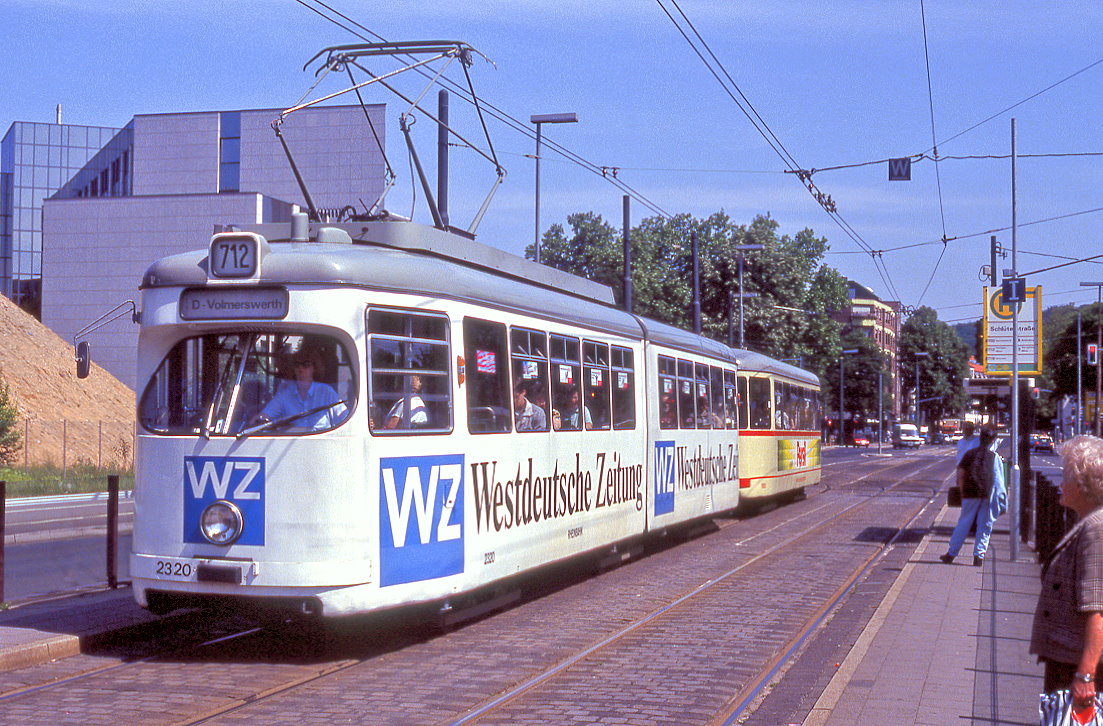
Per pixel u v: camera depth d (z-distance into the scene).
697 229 68.25
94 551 18.23
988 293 19.08
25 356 50.28
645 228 69.25
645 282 64.88
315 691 8.35
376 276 9.91
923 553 17.52
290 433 9.46
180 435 9.71
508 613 12.15
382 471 9.70
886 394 122.19
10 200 102.19
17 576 14.97
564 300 13.90
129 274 60.25
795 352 64.75
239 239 9.72
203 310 9.79
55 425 46.50
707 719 7.67
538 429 12.65
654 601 12.98
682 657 9.75
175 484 9.66
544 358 12.96
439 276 10.73
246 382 9.73
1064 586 4.93
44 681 8.49
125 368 60.16
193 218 59.50
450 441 10.64
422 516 10.17
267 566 9.32
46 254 60.59
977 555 15.84
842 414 110.25
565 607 12.55
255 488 9.43
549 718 7.62
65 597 12.19
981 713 7.51
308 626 10.83
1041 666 9.02
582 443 14.05
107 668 9.02
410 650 10.00
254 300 9.68
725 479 21.92
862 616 11.98
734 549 18.56
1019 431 22.75
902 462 65.88
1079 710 4.75
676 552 18.17
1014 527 16.64
